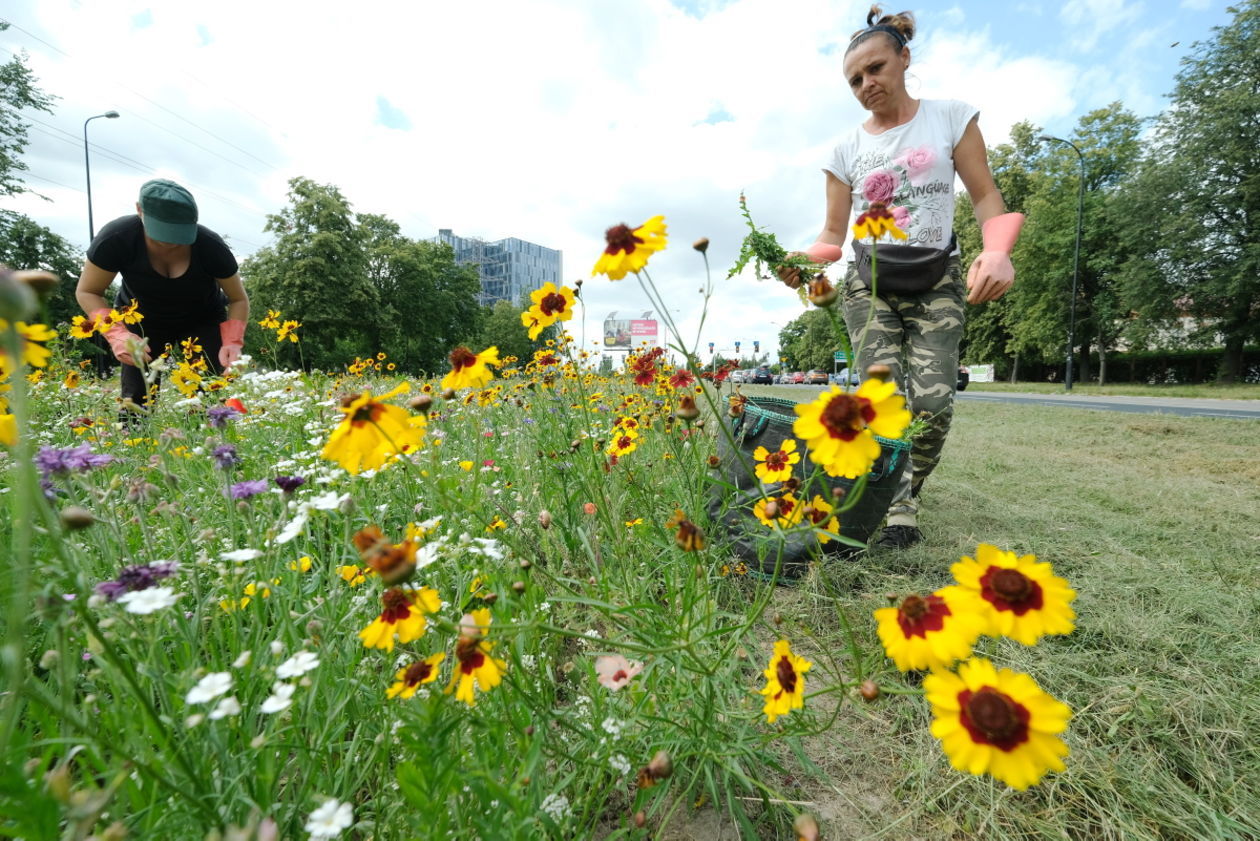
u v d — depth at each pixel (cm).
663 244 124
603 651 132
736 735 120
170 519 150
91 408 310
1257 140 2295
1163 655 167
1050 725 68
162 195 363
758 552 143
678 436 243
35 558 111
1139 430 687
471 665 91
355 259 3284
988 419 860
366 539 85
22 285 49
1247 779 124
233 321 427
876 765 133
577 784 109
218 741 83
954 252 264
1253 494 351
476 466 162
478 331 4859
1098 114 3053
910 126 272
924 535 267
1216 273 2341
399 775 76
